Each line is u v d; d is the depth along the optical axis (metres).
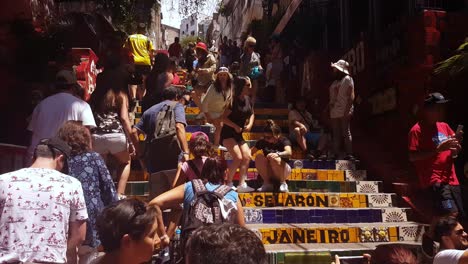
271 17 18.17
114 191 3.82
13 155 4.80
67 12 10.34
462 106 7.00
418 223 6.50
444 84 6.99
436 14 7.14
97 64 9.90
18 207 2.88
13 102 6.85
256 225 6.19
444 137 5.51
